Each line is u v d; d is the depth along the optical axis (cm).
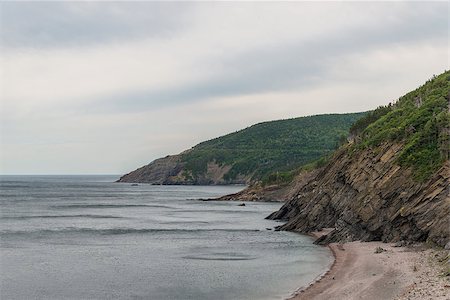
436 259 4375
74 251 6319
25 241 7262
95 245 6869
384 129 7362
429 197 5275
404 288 3556
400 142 6388
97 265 5334
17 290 4241
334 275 4453
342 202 7500
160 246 6756
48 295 4078
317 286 4081
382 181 6106
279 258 5659
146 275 4800
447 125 5688
